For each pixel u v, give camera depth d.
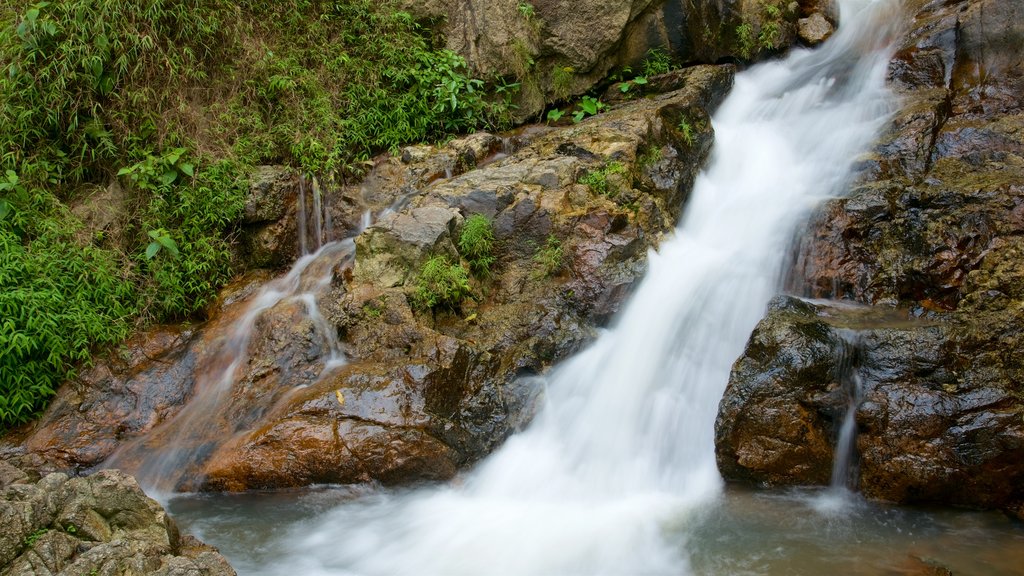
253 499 6.25
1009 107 8.67
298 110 9.70
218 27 9.45
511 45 10.48
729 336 7.17
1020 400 5.59
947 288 6.76
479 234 8.01
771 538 5.39
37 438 6.92
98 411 7.20
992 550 5.12
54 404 7.26
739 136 9.80
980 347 5.85
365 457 6.26
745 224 8.34
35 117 8.55
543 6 10.54
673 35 10.79
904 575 4.83
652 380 7.04
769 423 6.01
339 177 9.50
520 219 8.14
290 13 10.11
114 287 8.05
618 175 8.45
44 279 7.54
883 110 9.10
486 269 8.02
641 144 8.86
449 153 9.48
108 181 8.95
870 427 5.78
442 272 7.64
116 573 4.22
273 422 6.55
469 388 6.80
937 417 5.66
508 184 8.37
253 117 9.53
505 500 6.18
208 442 6.70
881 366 5.91
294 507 6.13
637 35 10.80
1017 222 6.73
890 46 10.16
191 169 8.65
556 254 7.90
